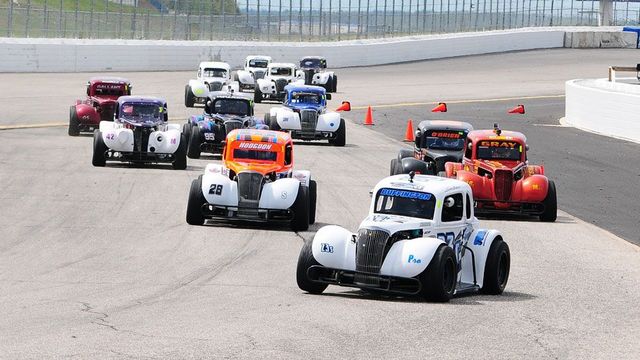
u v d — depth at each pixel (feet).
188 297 124.57
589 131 431.02
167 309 115.55
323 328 106.22
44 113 403.54
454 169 219.82
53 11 652.07
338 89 614.75
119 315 110.83
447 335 105.81
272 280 139.64
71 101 453.58
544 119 488.44
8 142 307.78
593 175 294.66
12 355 88.53
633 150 361.71
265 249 165.99
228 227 186.09
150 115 264.52
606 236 198.59
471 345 101.40
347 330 105.70
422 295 125.90
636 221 221.05
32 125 361.51
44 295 123.65
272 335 101.30
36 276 137.69
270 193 185.16
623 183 281.13
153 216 194.18
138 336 98.63
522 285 145.79
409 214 132.05
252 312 114.73
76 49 622.13
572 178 286.66
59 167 256.73
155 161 260.62
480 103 564.30
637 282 152.46
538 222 213.05
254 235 178.91
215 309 116.16
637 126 394.52
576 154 345.10
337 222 197.57
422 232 129.49
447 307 123.13
